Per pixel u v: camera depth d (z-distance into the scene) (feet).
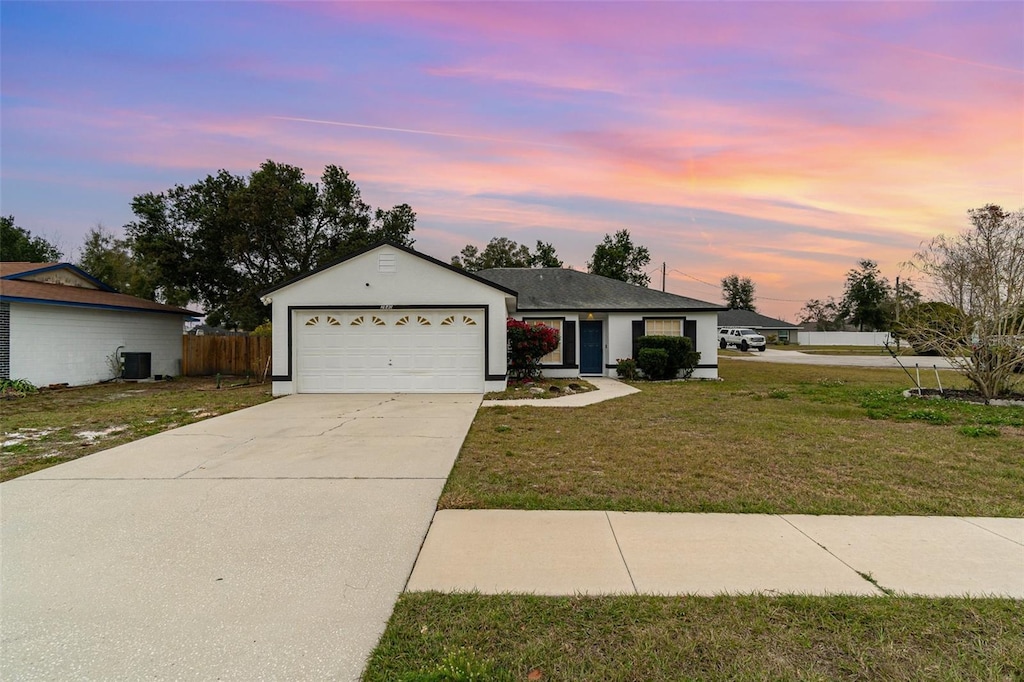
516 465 18.94
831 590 9.82
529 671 7.51
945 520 13.50
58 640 8.38
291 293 40.93
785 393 38.52
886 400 35.06
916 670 7.48
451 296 40.93
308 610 9.25
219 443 23.03
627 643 8.18
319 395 39.78
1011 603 9.25
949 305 35.27
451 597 9.61
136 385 50.62
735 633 8.42
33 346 45.80
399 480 17.28
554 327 56.18
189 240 75.77
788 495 15.42
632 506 14.57
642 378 54.29
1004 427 25.43
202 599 9.68
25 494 15.94
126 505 14.94
